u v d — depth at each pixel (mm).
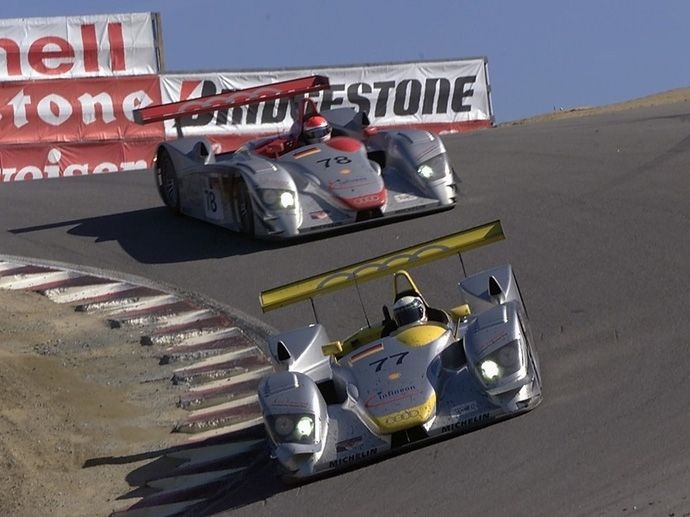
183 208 61781
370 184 53781
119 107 94938
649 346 36219
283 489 30062
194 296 49906
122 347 45875
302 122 57312
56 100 93562
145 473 34562
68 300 51469
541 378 34812
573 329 39469
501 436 29859
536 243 49844
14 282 54219
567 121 87688
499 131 85250
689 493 24062
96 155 94562
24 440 37438
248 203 54219
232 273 51656
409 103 104938
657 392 31750
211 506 30594
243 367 42188
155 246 57562
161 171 63562
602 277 44375
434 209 55781
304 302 47281
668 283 42312
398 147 56312
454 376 30922
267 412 29547
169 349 45062
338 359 34219
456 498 26656
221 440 36219
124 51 95000
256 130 98312
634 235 48844
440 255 35156
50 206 69312
